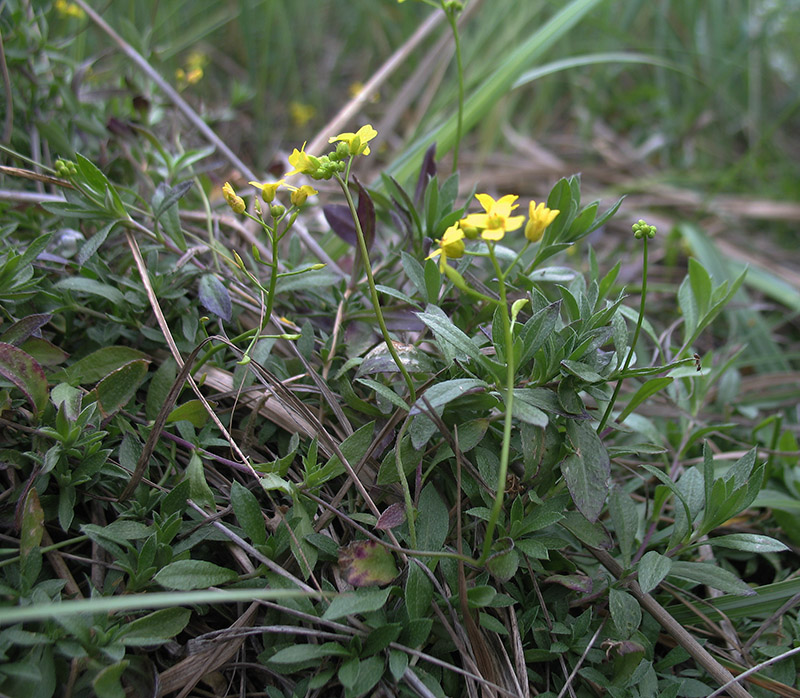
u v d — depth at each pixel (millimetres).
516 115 566
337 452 187
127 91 289
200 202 283
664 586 204
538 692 188
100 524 189
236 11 493
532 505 190
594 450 179
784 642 201
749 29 565
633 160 511
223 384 212
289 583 177
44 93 282
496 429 197
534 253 244
